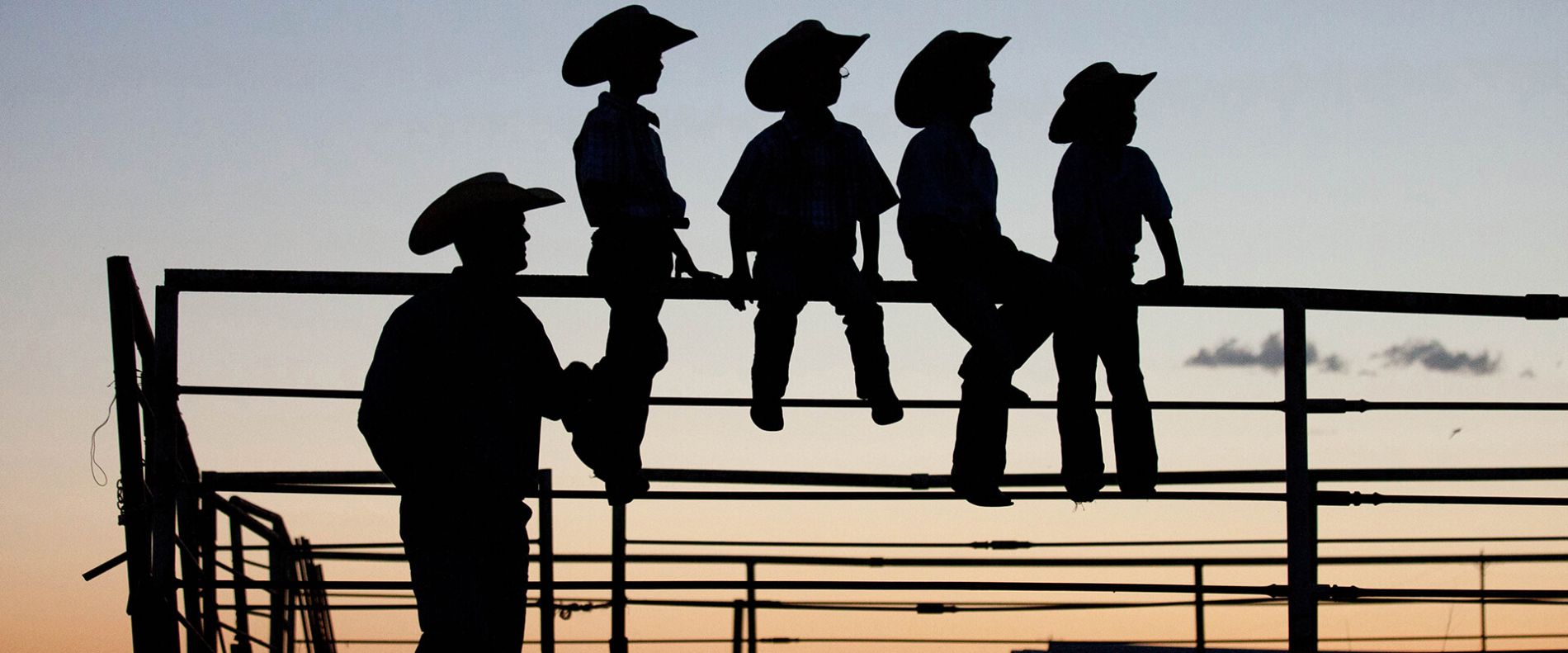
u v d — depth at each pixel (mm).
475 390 5738
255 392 6520
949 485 6883
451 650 5543
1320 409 6801
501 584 5762
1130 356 6914
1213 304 6898
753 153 6680
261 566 9281
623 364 6426
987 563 8734
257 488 6891
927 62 7012
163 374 6457
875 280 6812
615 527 7750
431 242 5941
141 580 6434
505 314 5918
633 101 6621
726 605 8969
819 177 6707
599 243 6430
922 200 6730
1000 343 6684
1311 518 6910
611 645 7676
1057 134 7535
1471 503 6727
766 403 6586
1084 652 9125
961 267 6746
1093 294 6848
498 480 5691
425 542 5648
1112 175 7195
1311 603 6676
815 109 6773
